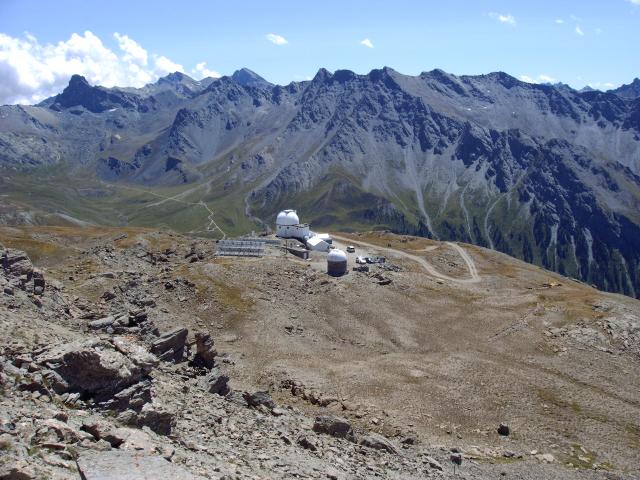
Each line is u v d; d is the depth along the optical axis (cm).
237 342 10188
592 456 7225
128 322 7512
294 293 13125
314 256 17200
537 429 7744
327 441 5203
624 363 11156
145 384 4006
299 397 7781
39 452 2578
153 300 11025
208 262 14662
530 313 13300
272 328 10912
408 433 6875
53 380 3594
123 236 19950
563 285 17462
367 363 9538
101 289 10988
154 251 18075
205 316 11175
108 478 2548
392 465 5056
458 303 14150
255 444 4219
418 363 9694
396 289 14700
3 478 2272
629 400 9531
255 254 16075
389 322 12250
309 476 3716
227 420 4672
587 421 8238
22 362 3728
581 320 12838
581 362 10931
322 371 8956
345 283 14162
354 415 7244
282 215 19438
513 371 9750
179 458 3081
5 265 7706
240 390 7369
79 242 19450
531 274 18462
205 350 7325
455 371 9400
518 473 6059
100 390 3750
